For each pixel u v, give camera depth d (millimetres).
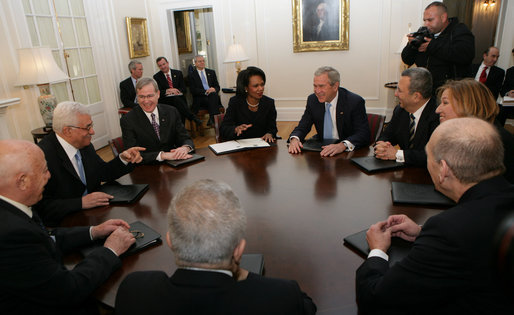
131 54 5680
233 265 760
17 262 975
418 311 894
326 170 1999
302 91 6215
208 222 706
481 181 895
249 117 2969
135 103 5320
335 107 2738
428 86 2088
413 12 5309
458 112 1660
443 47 2920
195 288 697
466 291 815
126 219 1543
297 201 1627
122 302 759
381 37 5574
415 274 849
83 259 1263
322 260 1180
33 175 1153
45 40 4238
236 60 5719
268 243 1300
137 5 5836
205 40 7414
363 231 1315
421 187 1644
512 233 256
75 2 4695
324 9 5648
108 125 5367
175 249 728
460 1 7328
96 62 5066
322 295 1021
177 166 2182
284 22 5922
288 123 6277
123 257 1249
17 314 1040
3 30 3689
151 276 784
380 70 5727
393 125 2457
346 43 5719
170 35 6336
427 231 881
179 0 6051
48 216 1603
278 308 713
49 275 1001
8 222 1012
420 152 1953
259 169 2080
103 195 1700
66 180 1826
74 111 1772
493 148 880
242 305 699
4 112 3562
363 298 946
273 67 6203
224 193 760
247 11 5961
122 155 1972
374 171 1909
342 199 1617
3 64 3697
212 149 2473
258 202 1643
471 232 803
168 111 2707
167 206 1646
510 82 4465
